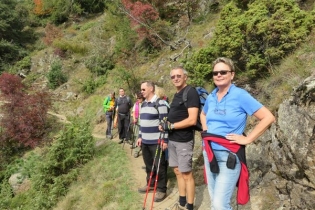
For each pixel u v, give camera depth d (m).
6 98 14.72
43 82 22.25
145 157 5.01
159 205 4.73
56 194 6.66
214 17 13.52
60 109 17.55
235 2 8.44
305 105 3.39
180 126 3.61
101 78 18.33
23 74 24.44
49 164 7.25
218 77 2.67
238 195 2.60
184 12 15.62
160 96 5.05
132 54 16.38
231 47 6.34
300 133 3.34
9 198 9.03
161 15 16.22
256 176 4.16
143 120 4.83
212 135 2.65
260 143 4.41
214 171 2.59
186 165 3.71
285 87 4.81
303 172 3.25
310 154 3.14
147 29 15.12
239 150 2.56
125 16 17.64
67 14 31.17
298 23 5.78
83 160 7.62
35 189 7.56
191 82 7.31
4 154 13.28
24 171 10.29
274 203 3.63
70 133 7.83
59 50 23.31
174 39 14.63
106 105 10.20
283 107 3.83
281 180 3.67
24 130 13.28
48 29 28.17
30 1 36.06
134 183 5.75
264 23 5.84
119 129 8.94
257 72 5.96
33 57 25.88
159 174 4.83
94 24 26.59
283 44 5.62
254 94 5.67
